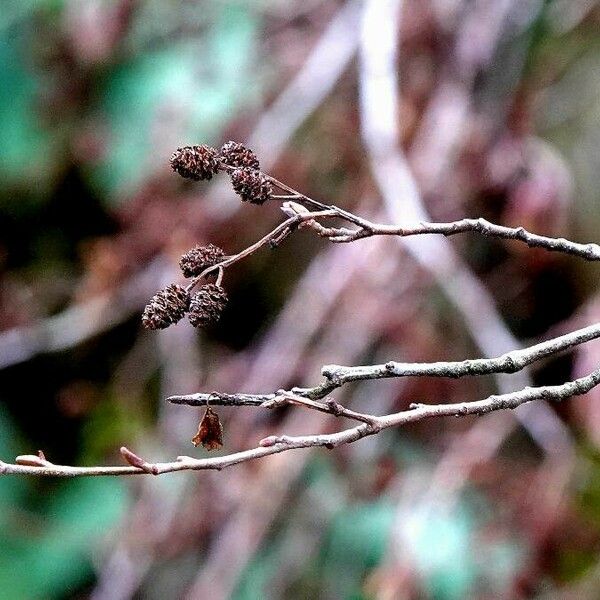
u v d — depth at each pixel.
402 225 0.66
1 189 1.82
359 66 1.64
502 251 1.65
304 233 1.73
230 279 1.70
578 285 1.65
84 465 1.69
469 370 0.66
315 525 1.47
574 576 1.43
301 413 1.45
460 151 1.57
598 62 1.79
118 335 1.79
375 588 1.32
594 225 1.67
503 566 1.40
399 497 1.46
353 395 1.51
